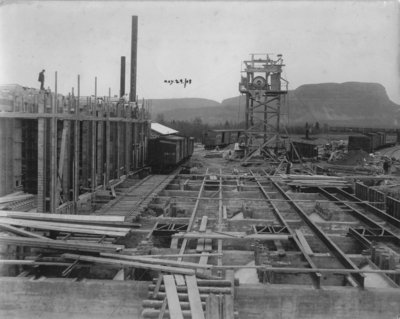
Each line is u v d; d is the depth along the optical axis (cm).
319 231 1405
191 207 1844
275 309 980
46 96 1430
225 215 1688
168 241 1425
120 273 1152
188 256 1119
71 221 1262
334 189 2380
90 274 1155
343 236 1453
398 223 1619
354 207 1964
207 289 947
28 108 1620
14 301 1009
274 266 1134
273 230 1449
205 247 1259
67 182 1612
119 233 1201
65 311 1005
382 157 3616
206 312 864
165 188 2302
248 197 2195
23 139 1672
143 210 1666
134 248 1294
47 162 1532
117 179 2359
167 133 4431
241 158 4031
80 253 1085
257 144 4038
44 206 1405
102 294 1001
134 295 994
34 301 1008
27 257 1111
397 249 1346
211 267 1023
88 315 1002
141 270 1162
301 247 1234
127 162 2566
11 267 1123
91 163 1883
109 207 1694
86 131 1933
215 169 3300
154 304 905
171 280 970
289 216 1786
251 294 982
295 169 3241
